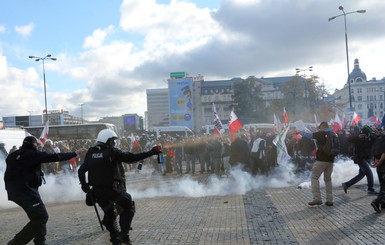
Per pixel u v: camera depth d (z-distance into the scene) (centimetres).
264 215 788
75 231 709
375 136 1006
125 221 562
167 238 629
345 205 857
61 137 3447
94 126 3462
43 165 1962
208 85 13300
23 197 570
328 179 866
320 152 857
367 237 591
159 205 960
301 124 1742
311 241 584
